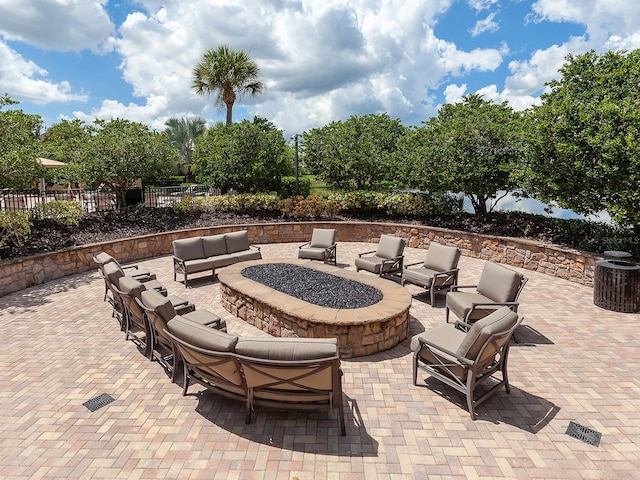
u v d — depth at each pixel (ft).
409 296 17.98
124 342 16.79
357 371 14.21
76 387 13.16
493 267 18.16
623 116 21.33
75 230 33.22
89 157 38.58
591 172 23.08
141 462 9.57
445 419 11.29
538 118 26.81
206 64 69.67
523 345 16.20
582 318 19.20
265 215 44.27
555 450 9.93
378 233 39.88
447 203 40.47
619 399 12.25
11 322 19.13
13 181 28.71
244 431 10.80
